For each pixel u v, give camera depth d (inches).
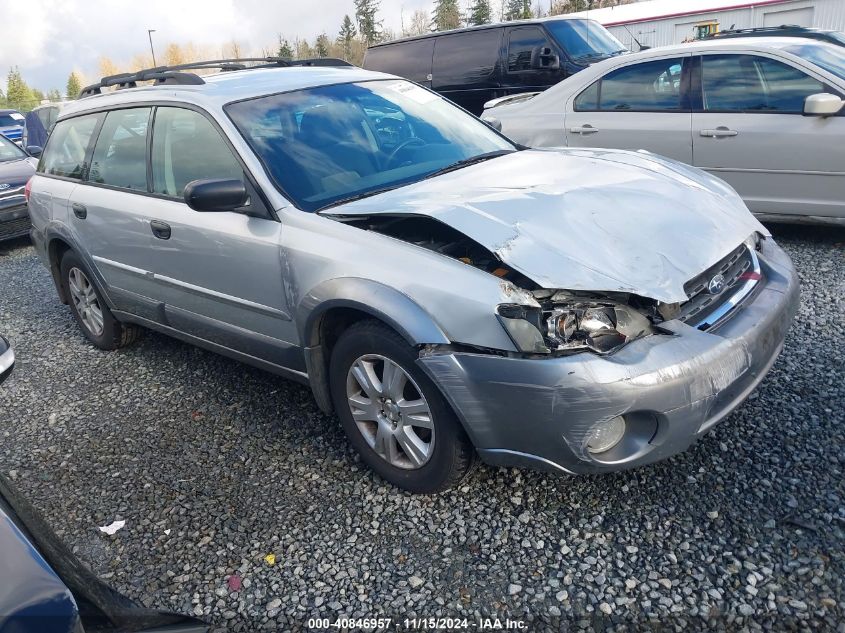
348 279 112.6
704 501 107.6
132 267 164.1
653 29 897.5
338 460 130.6
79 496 128.6
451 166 143.3
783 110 213.0
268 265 126.8
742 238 117.3
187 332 159.5
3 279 297.1
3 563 57.6
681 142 230.5
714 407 101.0
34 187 202.1
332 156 138.3
